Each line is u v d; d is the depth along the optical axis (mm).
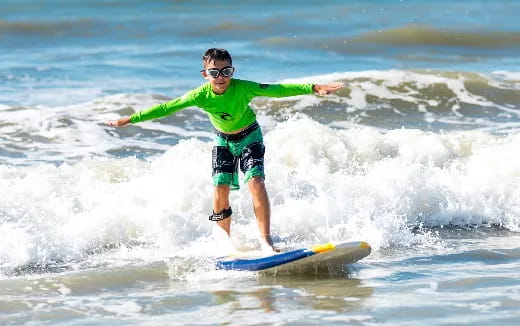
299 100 47500
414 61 62875
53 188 29344
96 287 22875
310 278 23469
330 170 33219
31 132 40844
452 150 35188
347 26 77938
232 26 78500
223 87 24219
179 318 20125
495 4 92312
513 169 32062
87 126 42062
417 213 29812
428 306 20641
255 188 24594
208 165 30922
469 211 30188
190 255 25672
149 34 76500
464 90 49594
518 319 19625
